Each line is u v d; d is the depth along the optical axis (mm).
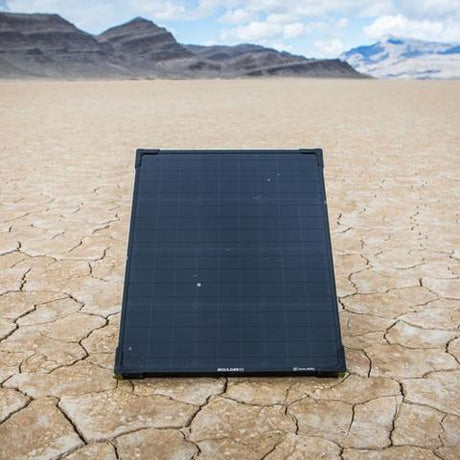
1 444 2652
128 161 9531
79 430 2746
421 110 19734
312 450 2604
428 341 3637
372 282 4621
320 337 3066
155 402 2949
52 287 4516
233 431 2734
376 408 2910
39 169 8914
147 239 3311
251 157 3564
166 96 28750
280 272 3225
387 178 8258
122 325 3092
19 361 3387
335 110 19484
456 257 5195
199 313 3113
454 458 2551
